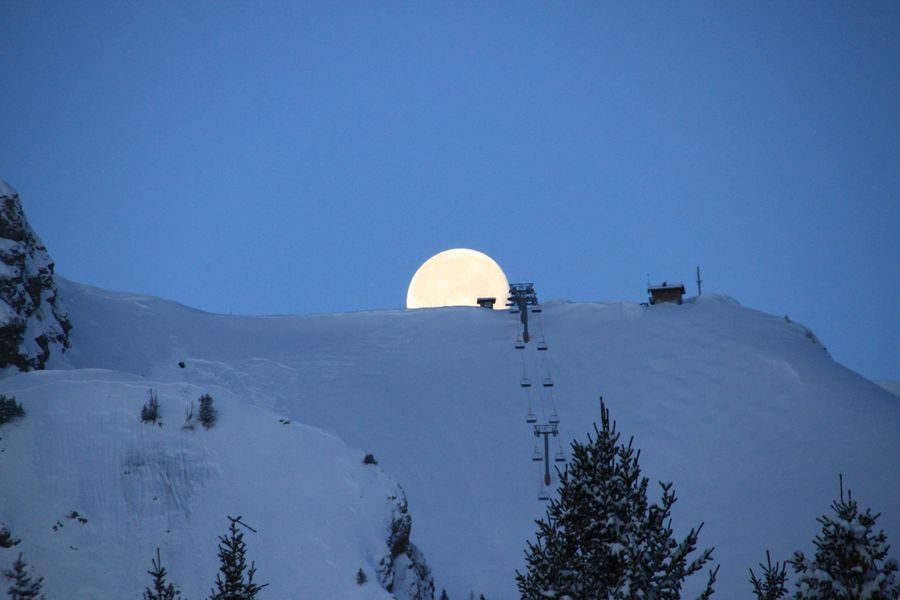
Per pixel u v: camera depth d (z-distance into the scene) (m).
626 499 83.94
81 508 182.00
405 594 188.50
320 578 174.25
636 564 80.94
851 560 86.06
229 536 181.25
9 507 179.25
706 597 83.19
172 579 172.38
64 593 166.50
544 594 85.88
